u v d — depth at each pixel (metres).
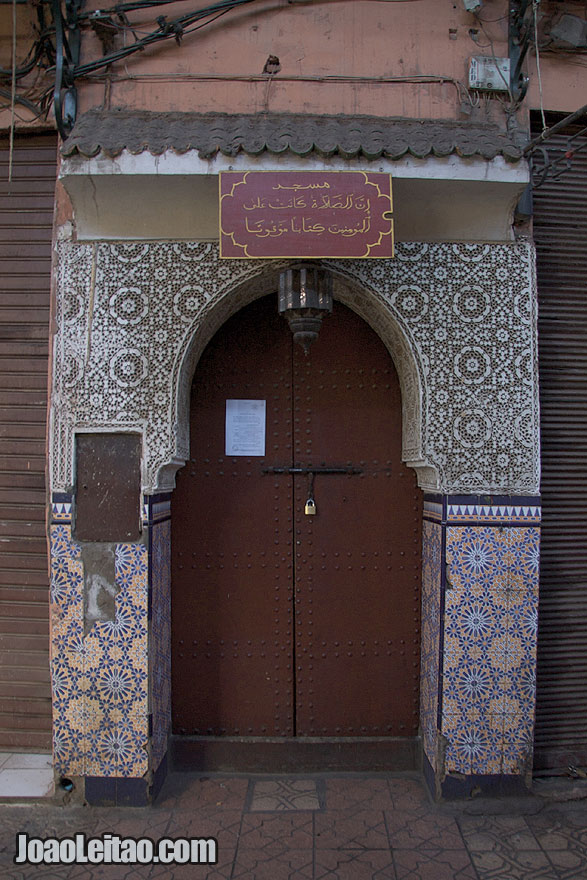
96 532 2.96
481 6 3.22
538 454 3.02
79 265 2.99
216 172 2.70
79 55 3.19
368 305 3.21
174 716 3.35
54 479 2.98
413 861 2.63
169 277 2.98
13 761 3.24
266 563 3.38
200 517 3.37
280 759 3.31
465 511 2.99
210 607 3.36
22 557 3.29
